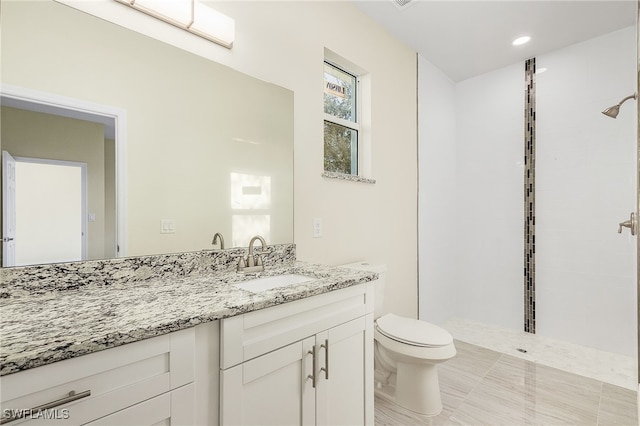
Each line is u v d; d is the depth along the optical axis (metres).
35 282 0.96
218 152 1.40
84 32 1.07
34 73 0.98
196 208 1.33
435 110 2.93
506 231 2.91
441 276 3.01
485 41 2.50
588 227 2.49
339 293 1.20
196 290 1.04
